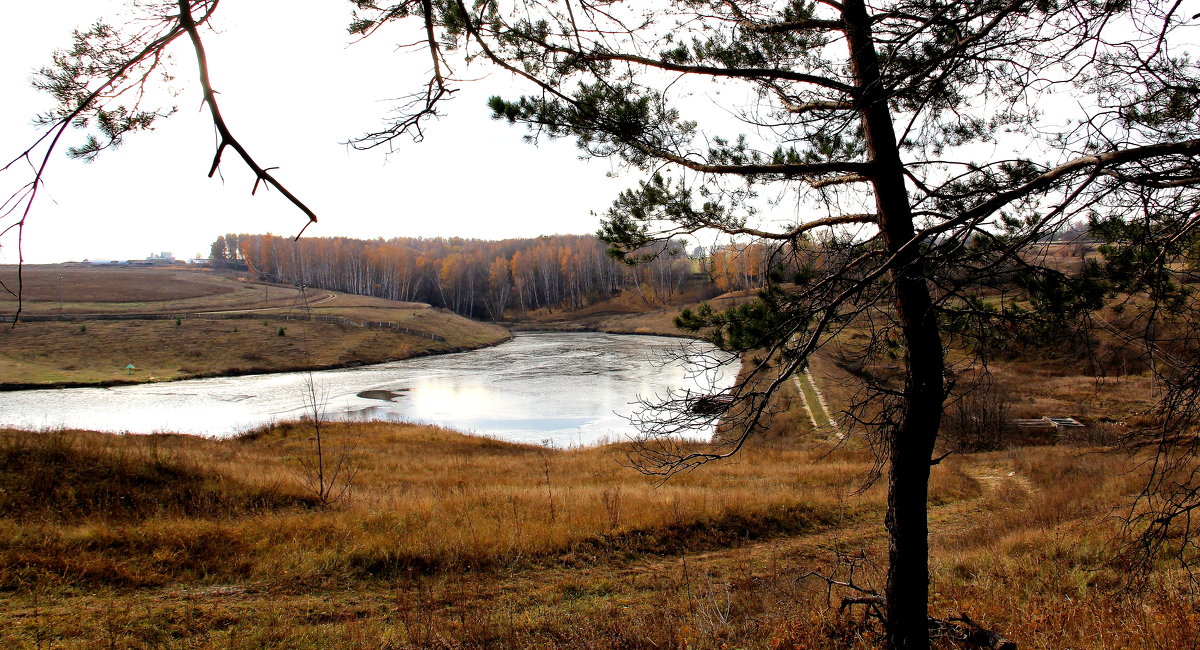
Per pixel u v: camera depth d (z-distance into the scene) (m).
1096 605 6.09
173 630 7.30
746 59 5.29
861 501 15.05
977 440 22.12
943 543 11.72
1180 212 3.23
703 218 5.38
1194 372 3.41
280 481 13.88
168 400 39.94
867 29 4.59
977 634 5.40
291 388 45.12
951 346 4.92
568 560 10.48
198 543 9.73
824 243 5.32
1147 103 3.53
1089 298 3.72
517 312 120.31
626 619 7.89
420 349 68.25
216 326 66.75
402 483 16.70
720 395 4.56
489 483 17.08
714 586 9.31
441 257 146.62
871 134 4.71
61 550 8.94
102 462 12.63
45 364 51.06
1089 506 11.71
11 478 11.42
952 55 3.52
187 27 1.67
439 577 9.46
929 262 3.71
